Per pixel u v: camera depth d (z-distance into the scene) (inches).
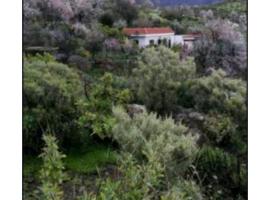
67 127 158.1
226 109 170.4
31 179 143.5
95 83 168.1
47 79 159.6
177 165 139.6
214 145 167.3
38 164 149.3
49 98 159.6
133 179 104.3
